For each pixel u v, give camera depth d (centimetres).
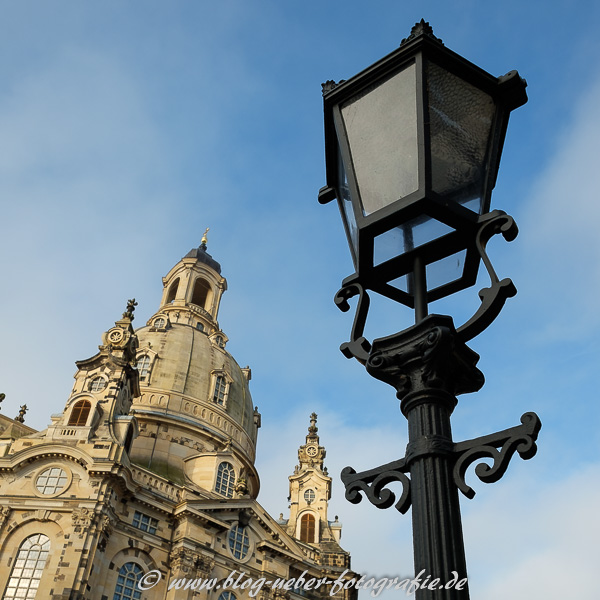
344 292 932
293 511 8912
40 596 5606
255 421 10019
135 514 6644
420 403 802
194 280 11444
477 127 908
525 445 700
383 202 868
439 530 704
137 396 7938
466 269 931
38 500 6159
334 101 978
